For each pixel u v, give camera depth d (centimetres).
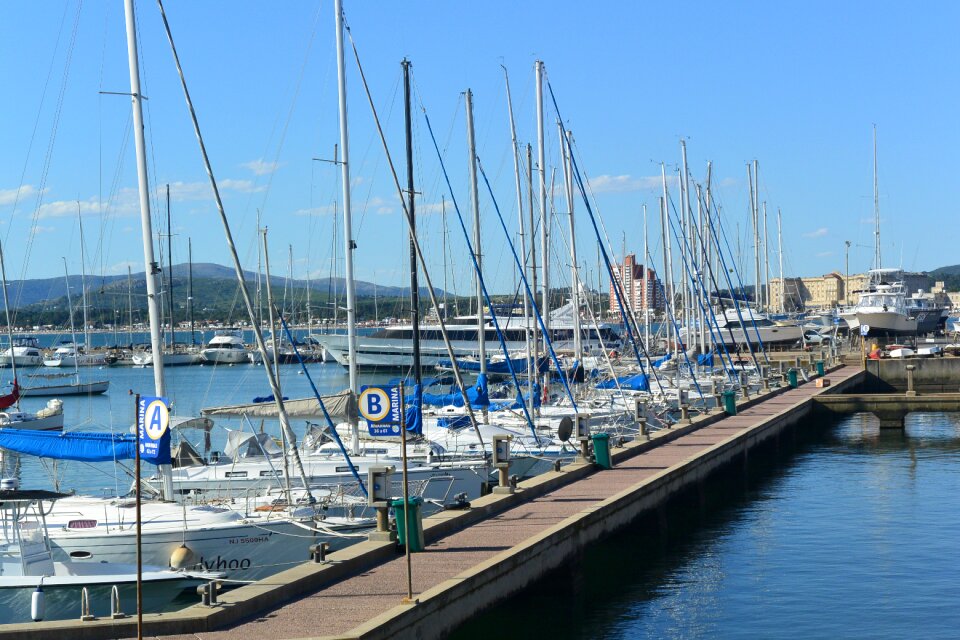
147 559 2169
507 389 4978
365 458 2945
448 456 3091
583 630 2036
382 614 1482
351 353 3103
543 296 4897
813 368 7338
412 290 3794
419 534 1941
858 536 2852
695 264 7469
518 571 1888
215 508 2344
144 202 2405
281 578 1650
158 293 2412
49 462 4206
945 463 4216
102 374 10794
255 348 11481
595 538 2273
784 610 2152
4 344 13962
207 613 1467
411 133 3903
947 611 2128
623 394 4669
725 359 7244
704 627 2047
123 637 1429
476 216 4266
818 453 4644
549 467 3409
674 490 2862
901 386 6931
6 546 2120
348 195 3197
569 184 5300
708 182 8088
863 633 2000
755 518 3145
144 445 1775
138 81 2423
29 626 1423
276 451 2922
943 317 13212
